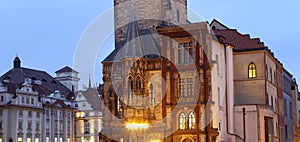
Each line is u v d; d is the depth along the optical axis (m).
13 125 143.25
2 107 144.38
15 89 148.62
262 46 101.19
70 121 163.62
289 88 137.12
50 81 177.88
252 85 99.81
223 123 92.31
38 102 152.62
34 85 159.62
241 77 100.75
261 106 94.94
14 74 167.88
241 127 94.94
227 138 92.62
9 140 142.62
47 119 155.62
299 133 56.09
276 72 114.00
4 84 147.25
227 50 96.94
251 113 94.25
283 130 118.31
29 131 148.00
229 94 95.25
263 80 99.31
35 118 150.75
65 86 182.75
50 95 160.38
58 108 160.38
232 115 95.25
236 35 105.81
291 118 136.75
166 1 108.88
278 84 116.38
